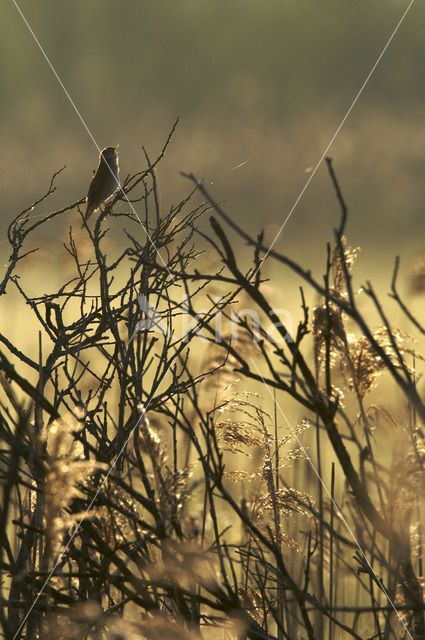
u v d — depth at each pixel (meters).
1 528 5.43
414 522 5.62
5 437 5.85
